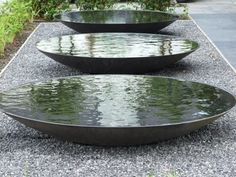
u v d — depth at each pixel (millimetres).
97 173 3766
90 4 10648
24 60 7273
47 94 4859
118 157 4023
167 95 4848
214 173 3771
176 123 3975
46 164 3920
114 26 8258
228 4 13539
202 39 8695
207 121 4164
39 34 9070
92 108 4504
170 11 10805
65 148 4199
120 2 11969
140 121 4188
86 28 8406
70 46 6906
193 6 13258
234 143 4316
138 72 6227
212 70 6738
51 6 10516
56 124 3953
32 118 4172
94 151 4133
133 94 4891
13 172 3793
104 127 3879
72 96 4816
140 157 4023
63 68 6852
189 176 3713
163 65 6293
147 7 10672
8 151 4164
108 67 6102
